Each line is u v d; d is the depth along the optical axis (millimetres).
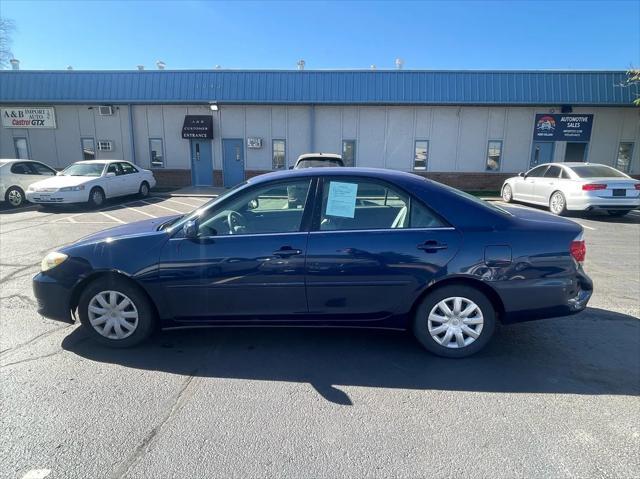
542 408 2893
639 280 5934
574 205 11242
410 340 3959
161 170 20703
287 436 2578
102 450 2432
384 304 3531
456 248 3432
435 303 3539
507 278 3445
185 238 3549
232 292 3531
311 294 3516
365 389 3127
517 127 19469
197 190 19250
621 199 10789
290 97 18969
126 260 3541
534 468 2314
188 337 4020
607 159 19422
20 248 7633
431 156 19875
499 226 3514
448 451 2453
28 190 12711
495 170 19875
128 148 20688
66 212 12539
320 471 2287
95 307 3686
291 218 3582
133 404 2900
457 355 3592
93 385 3141
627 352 3736
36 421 2691
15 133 20891
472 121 19516
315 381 3240
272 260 3471
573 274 3500
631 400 2994
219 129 20219
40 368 3387
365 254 3443
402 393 3074
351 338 4004
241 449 2457
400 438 2568
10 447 2447
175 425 2672
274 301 3549
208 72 19344
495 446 2498
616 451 2455
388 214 3557
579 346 3848
